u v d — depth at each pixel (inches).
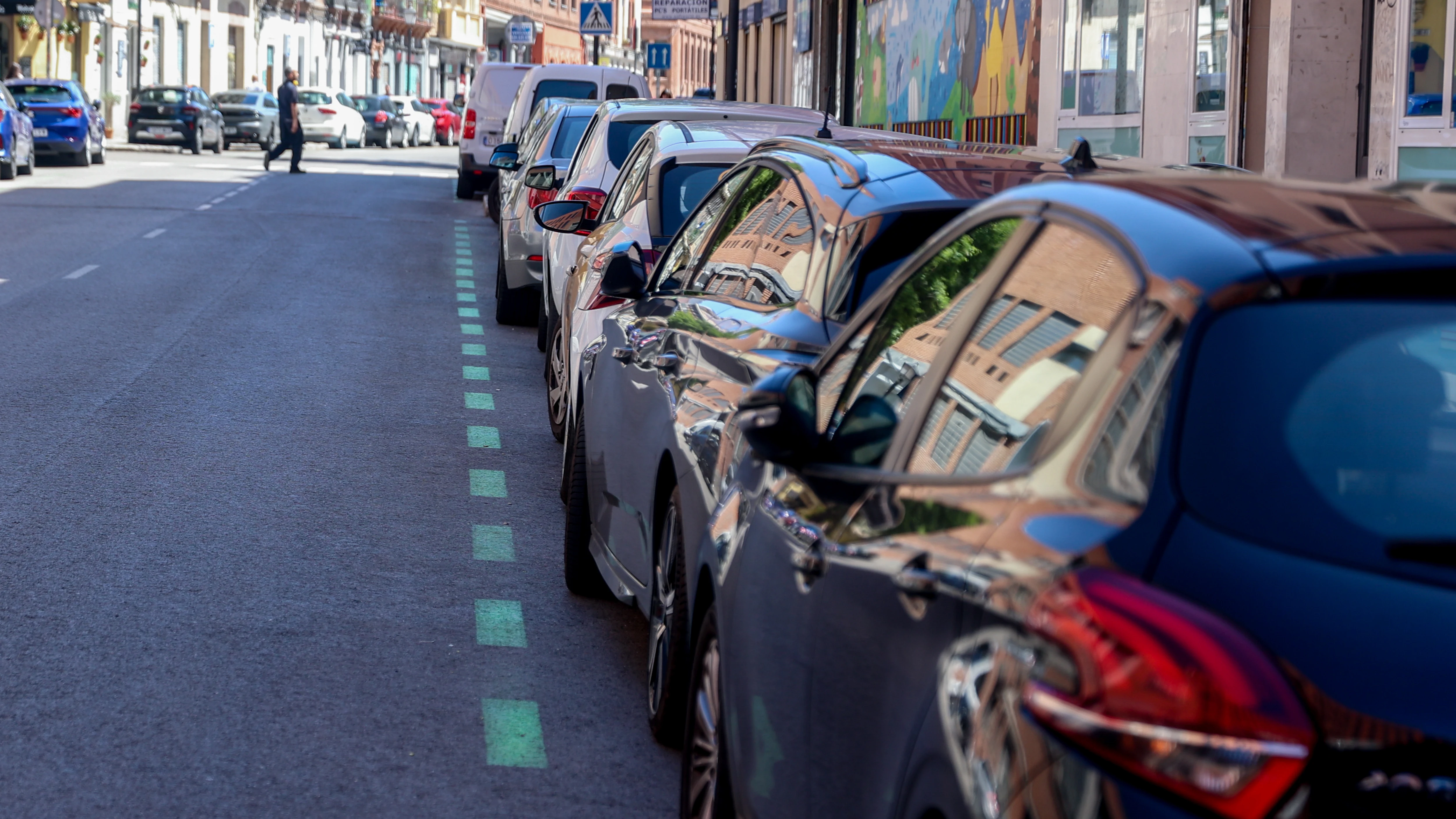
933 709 97.1
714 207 253.8
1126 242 104.4
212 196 1232.8
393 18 3661.4
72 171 1530.5
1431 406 91.8
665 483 207.3
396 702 213.9
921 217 191.9
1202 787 78.0
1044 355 107.9
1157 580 85.4
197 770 186.4
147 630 238.1
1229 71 550.6
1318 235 98.8
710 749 165.0
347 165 1910.7
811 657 124.1
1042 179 205.2
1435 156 457.4
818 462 137.1
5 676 215.6
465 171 1347.2
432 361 520.4
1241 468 88.9
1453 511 88.0
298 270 762.2
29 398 422.9
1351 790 77.9
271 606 253.9
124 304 617.3
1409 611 82.6
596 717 212.8
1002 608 91.2
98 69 2459.4
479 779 189.0
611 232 349.4
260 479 344.5
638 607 242.1
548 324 504.1
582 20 1556.3
